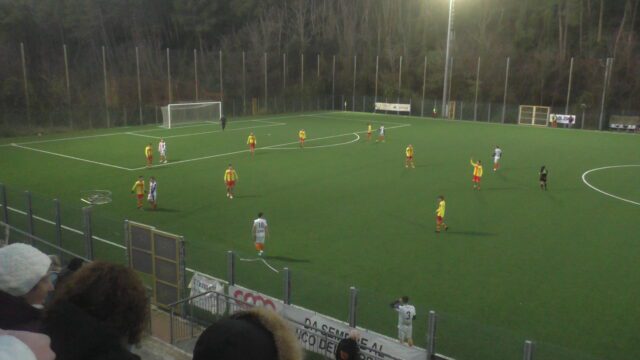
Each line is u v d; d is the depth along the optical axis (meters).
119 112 60.69
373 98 83.56
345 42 92.75
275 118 72.38
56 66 73.62
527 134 59.41
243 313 2.40
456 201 28.34
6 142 46.69
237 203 27.09
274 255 19.52
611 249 20.67
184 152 42.31
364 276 17.62
